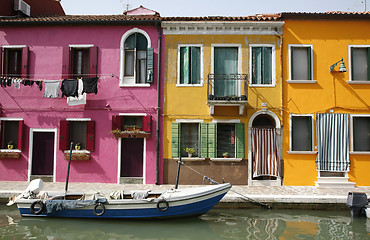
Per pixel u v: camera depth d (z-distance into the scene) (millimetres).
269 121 12891
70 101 12664
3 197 10273
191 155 12508
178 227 8266
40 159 12906
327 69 12523
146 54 12930
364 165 12258
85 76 12992
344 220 8914
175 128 12492
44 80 12312
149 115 12578
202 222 8688
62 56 12906
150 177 12469
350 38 12586
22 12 14164
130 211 8625
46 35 13070
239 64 12633
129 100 12727
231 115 12500
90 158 12648
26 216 8875
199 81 12727
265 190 11188
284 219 8969
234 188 11555
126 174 12703
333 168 12203
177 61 12750
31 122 12883
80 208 8750
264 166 12281
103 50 12914
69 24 12883
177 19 12742
